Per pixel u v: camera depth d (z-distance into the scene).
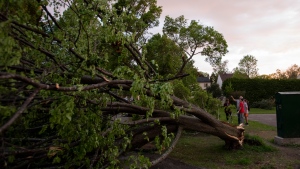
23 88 3.02
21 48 3.12
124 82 3.61
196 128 6.51
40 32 3.51
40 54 3.79
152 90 3.55
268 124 13.79
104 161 4.57
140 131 5.74
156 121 4.99
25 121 3.75
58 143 4.02
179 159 6.73
